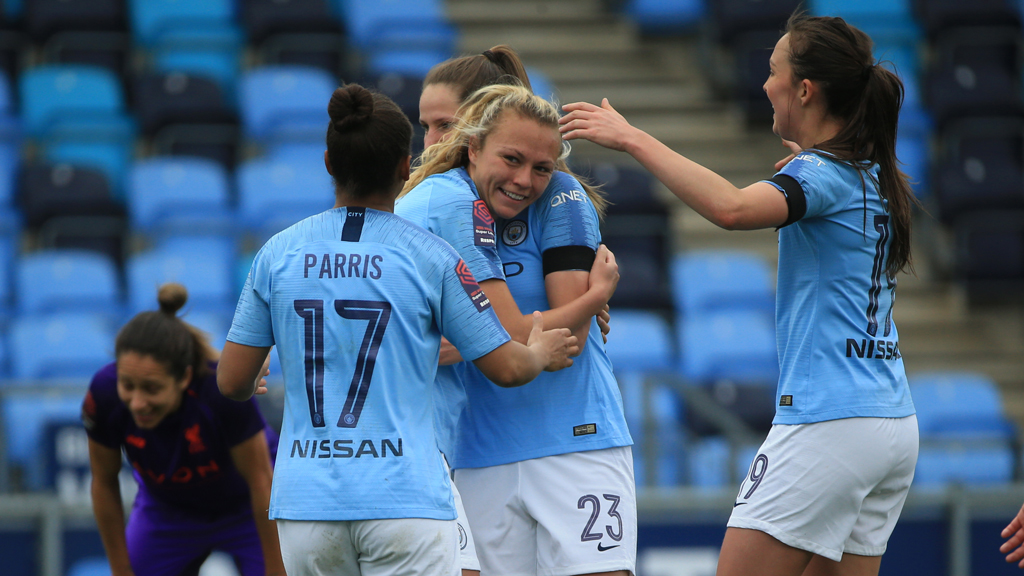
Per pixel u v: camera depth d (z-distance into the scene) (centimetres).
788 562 929
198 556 1311
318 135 3441
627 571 966
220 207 3158
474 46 4031
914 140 3541
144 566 1288
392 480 794
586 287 945
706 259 3097
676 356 2764
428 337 840
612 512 964
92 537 1906
